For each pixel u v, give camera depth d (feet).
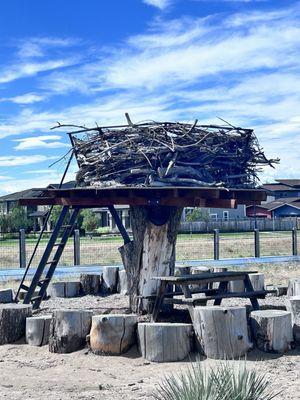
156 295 35.76
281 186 309.63
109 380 27.73
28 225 211.41
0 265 92.79
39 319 33.83
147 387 26.13
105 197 36.86
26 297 41.32
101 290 51.78
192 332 31.14
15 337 34.47
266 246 139.95
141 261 37.55
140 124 36.09
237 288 46.34
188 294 33.88
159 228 37.17
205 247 130.62
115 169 36.81
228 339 30.04
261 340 30.76
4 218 209.26
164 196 35.40
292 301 33.63
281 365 28.84
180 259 103.35
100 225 233.96
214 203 36.32
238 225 206.18
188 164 36.22
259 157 38.55
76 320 32.40
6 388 26.61
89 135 38.29
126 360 30.68
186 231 197.98
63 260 101.09
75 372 29.25
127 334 31.48
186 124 36.24
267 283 63.98
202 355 30.48
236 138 37.32
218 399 19.76
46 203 39.42
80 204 38.04
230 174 38.01
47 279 43.78
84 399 24.57
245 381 21.01
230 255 116.06
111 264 84.33
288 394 24.14
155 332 30.42
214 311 30.25
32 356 32.14
